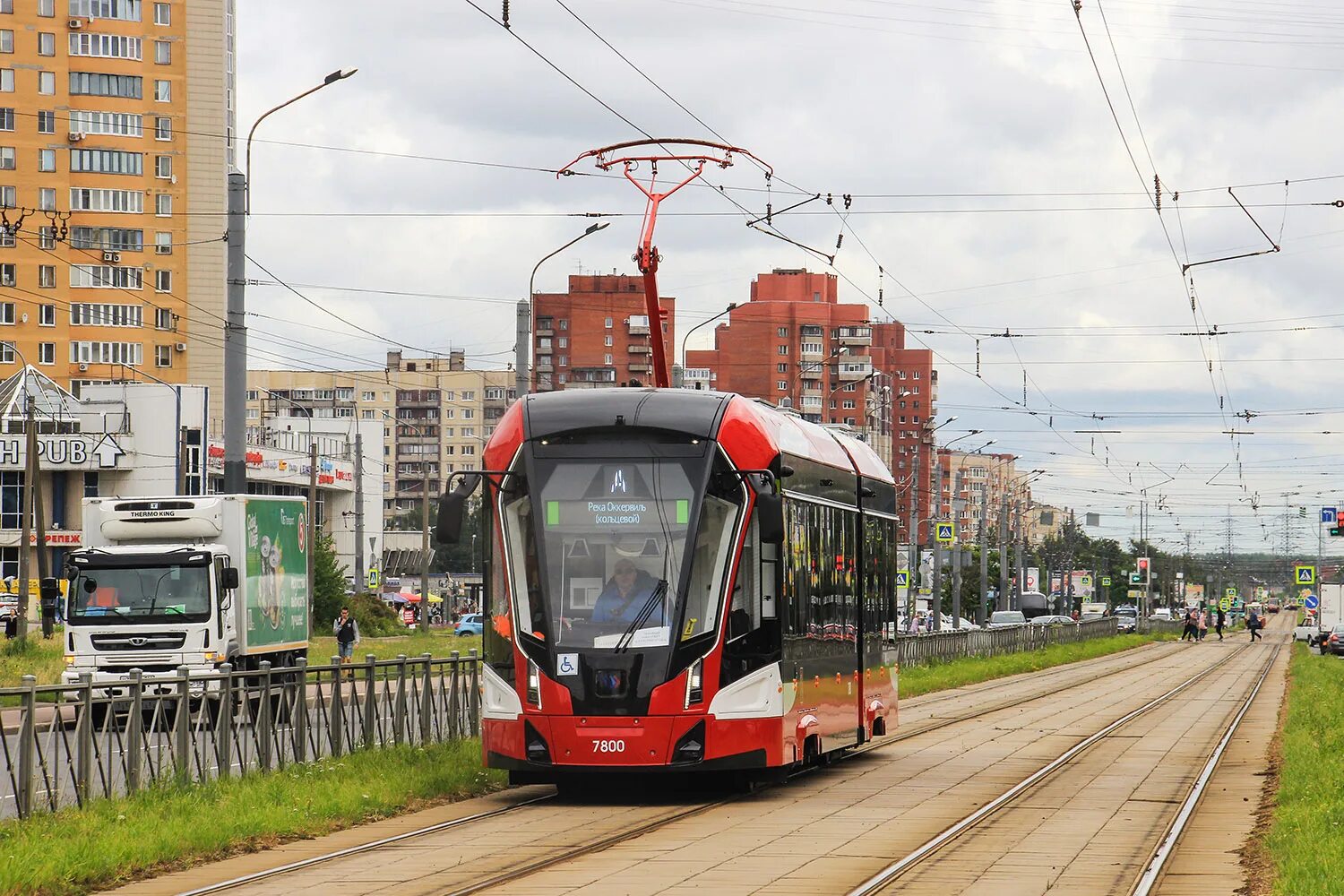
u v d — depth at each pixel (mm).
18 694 17172
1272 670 72062
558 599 20641
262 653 38562
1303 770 23203
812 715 23094
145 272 144500
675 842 17328
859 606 27156
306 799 19656
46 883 14156
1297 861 14727
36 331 142375
